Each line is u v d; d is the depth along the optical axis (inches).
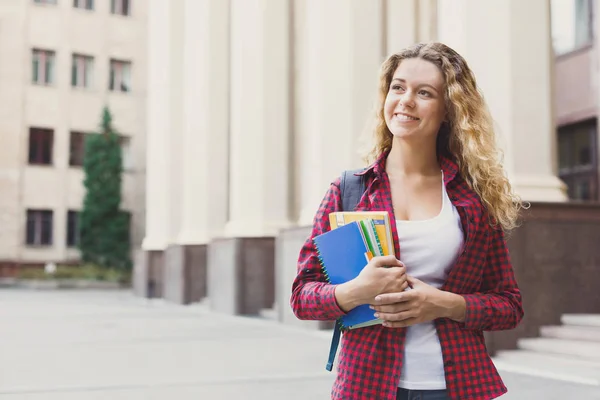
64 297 943.0
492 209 80.1
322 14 468.8
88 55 1422.2
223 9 732.7
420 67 80.0
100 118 1414.9
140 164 1453.0
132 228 1445.6
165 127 864.3
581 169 653.9
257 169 574.6
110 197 1355.8
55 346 389.4
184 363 320.8
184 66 831.1
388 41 501.4
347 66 457.1
